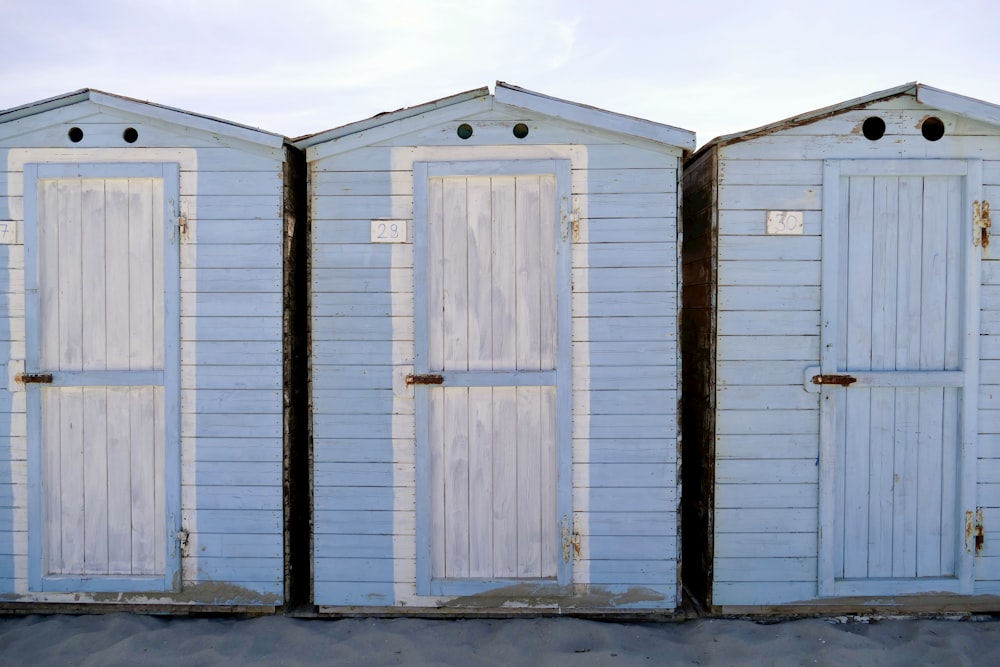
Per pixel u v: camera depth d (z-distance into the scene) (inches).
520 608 155.6
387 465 155.5
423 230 153.0
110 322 155.4
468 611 155.9
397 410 154.8
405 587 156.3
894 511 155.0
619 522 154.2
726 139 151.0
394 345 154.6
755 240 152.7
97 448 156.8
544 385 153.6
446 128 153.0
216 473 155.6
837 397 153.8
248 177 154.1
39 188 154.3
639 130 148.4
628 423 153.0
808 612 155.6
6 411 156.2
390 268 154.1
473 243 153.6
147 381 154.8
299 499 165.2
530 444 155.0
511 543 156.2
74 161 154.3
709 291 155.9
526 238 153.4
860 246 153.2
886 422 154.3
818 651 140.7
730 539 155.4
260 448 155.4
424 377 152.9
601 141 151.6
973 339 152.0
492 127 152.6
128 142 154.3
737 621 153.9
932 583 154.3
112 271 155.0
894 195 152.8
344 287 154.6
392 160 153.6
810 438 154.0
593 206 152.0
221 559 156.2
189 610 157.2
